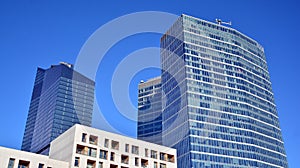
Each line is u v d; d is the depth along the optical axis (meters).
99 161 94.62
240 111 194.50
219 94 193.62
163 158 108.88
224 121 185.00
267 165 185.25
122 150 100.81
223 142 177.00
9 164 82.94
